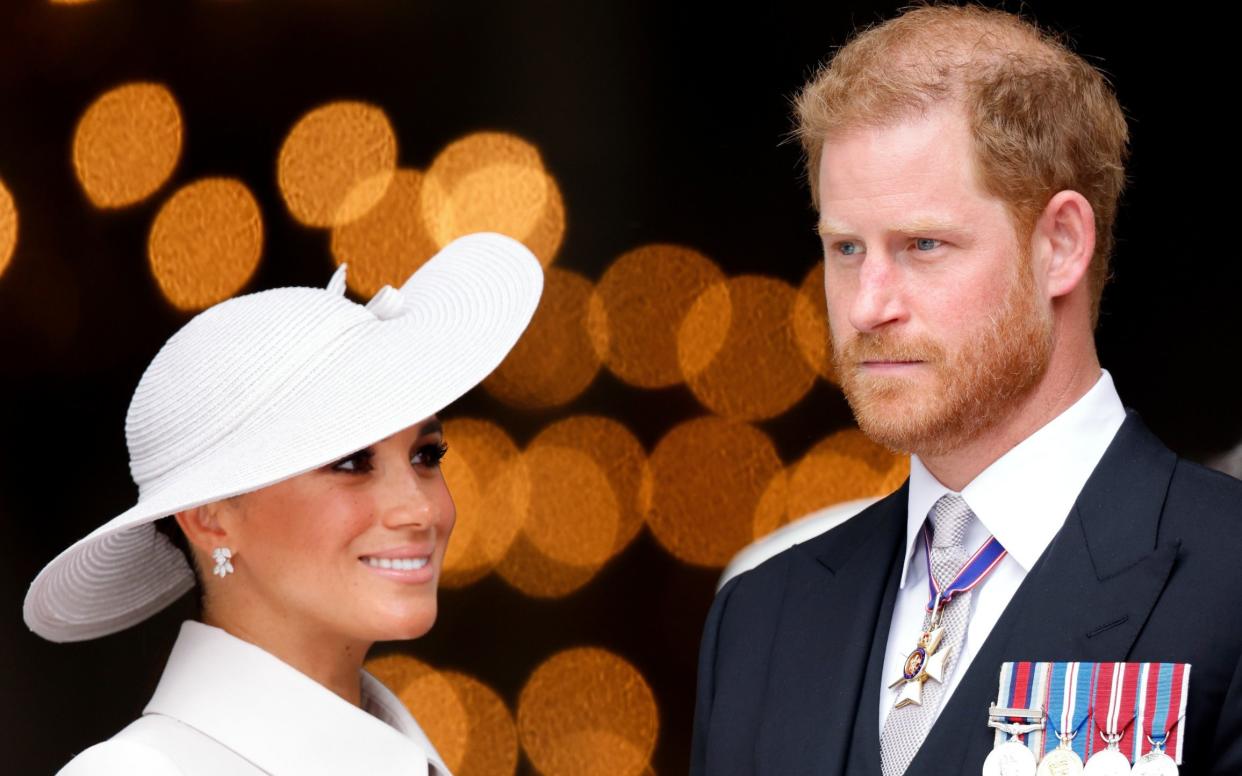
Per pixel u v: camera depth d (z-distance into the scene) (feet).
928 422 25.38
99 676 67.10
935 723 25.68
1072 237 25.71
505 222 79.56
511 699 77.51
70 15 74.54
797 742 27.48
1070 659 24.89
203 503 25.29
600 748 76.23
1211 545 24.90
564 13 78.48
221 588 27.55
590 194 80.69
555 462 80.79
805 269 80.38
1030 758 24.41
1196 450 54.19
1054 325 25.96
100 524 73.87
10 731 66.44
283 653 27.25
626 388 80.79
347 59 76.84
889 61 25.55
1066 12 55.83
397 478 26.99
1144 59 55.57
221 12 75.31
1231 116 54.65
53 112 74.74
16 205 74.43
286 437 25.63
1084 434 26.27
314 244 76.13
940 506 26.89
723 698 29.43
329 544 26.63
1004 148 24.82
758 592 30.12
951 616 26.40
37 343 74.90
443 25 78.79
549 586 80.33
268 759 26.13
